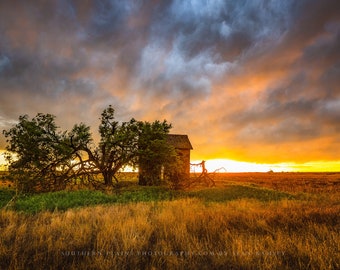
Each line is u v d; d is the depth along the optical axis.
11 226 8.48
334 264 5.57
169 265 5.51
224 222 9.24
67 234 7.93
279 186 35.78
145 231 8.19
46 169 24.70
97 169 27.62
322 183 45.66
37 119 24.73
